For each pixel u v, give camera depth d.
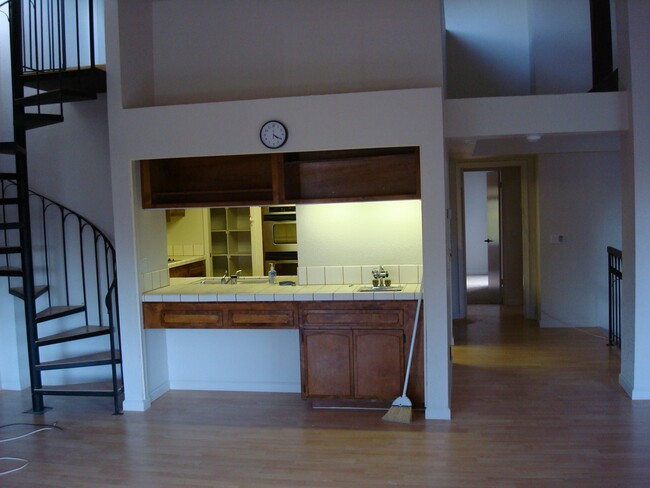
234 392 4.73
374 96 3.93
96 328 4.76
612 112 4.29
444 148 4.00
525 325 6.99
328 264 4.61
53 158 4.95
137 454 3.58
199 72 4.50
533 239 7.32
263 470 3.30
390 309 4.04
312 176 4.37
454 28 6.86
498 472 3.17
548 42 6.38
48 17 4.61
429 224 3.91
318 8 4.34
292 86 4.39
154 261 4.62
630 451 3.38
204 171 4.55
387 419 3.97
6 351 5.05
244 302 4.21
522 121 4.38
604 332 6.48
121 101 4.23
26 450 3.70
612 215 6.62
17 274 4.43
